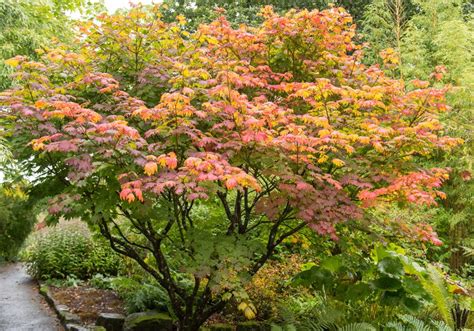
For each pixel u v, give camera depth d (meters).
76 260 9.77
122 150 4.14
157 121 4.63
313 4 14.72
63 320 7.12
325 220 4.59
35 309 7.92
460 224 10.00
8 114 4.67
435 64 11.48
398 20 11.89
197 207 7.47
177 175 4.07
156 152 4.66
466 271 9.30
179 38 5.68
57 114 3.99
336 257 6.13
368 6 13.28
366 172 4.85
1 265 12.23
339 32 6.08
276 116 4.87
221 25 5.83
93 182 4.83
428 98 5.02
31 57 11.47
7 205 12.02
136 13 5.29
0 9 10.75
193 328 5.63
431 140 4.77
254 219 6.83
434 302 5.75
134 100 4.49
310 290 7.32
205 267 4.69
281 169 4.44
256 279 7.08
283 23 5.66
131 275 8.55
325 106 4.87
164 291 7.19
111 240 5.52
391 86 5.37
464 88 9.12
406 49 11.52
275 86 5.16
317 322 5.79
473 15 11.05
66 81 5.41
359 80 5.88
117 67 5.46
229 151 4.39
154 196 4.46
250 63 5.97
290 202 4.55
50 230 10.97
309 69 5.81
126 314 7.22
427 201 4.43
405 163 4.95
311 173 4.34
